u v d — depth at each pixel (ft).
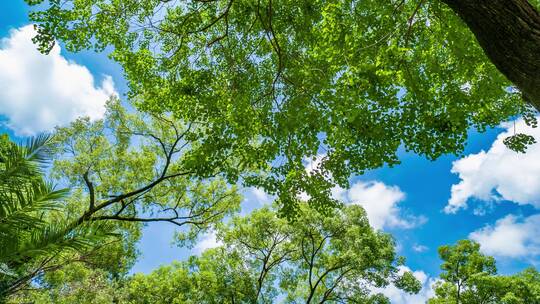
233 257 64.95
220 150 27.27
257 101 26.37
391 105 19.90
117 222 47.75
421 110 21.36
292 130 23.68
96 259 45.98
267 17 27.66
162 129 50.34
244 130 26.53
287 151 26.03
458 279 74.64
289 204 29.35
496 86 20.62
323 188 28.04
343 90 18.20
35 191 12.51
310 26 27.09
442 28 20.57
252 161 27.32
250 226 65.72
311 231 64.18
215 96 29.19
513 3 9.53
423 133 21.72
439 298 74.84
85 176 39.06
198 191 52.80
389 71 18.13
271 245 66.18
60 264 33.06
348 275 66.39
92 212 37.91
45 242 11.94
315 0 26.73
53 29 26.48
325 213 29.07
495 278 69.56
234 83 28.81
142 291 61.00
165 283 62.95
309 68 23.41
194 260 65.16
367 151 22.86
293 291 70.85
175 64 31.30
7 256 11.59
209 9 30.73
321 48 20.65
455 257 74.84
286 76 27.50
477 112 23.31
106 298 47.67
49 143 13.25
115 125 49.83
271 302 67.82
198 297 60.95
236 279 62.23
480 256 73.26
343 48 19.52
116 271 51.47
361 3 20.97
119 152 50.39
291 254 67.31
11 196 12.30
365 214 64.90
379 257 61.57
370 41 20.45
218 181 53.11
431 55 20.81
